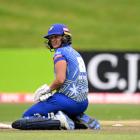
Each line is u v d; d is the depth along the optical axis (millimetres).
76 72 24703
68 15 103250
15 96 59938
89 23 101062
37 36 96250
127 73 58625
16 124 23875
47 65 59031
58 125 24000
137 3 108938
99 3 108438
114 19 103250
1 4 106438
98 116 40062
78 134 21641
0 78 60188
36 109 24594
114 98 58812
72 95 24625
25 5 106500
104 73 58438
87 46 92750
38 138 20125
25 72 59688
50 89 24578
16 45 93250
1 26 99500
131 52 58344
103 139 19953
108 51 58312
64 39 25281
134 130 23984
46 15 103125
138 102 58875
